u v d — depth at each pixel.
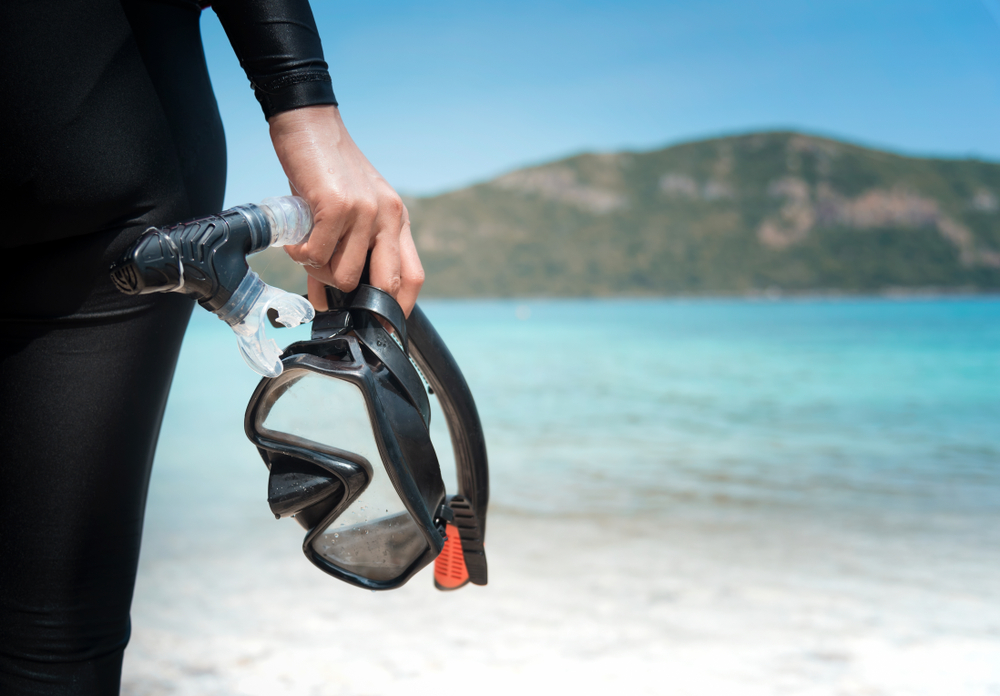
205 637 1.73
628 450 5.77
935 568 2.41
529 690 1.45
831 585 2.22
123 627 0.69
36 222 0.60
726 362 19.81
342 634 1.76
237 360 16.62
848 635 1.79
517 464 5.06
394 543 0.57
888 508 3.53
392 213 0.62
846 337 34.91
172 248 0.48
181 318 0.70
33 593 0.63
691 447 5.99
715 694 1.44
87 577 0.65
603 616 1.92
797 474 4.62
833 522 3.18
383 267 0.61
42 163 0.58
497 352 24.34
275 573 2.28
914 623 1.87
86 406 0.64
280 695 1.41
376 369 0.58
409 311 0.64
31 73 0.57
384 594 2.09
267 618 1.87
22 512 0.63
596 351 24.72
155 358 0.67
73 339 0.64
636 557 2.54
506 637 1.76
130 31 0.62
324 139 0.60
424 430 0.59
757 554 2.59
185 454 4.99
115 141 0.61
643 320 68.38
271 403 0.54
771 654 1.66
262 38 0.59
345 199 0.58
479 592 2.13
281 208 0.56
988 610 1.98
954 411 9.16
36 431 0.63
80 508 0.64
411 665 1.57
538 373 15.95
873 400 10.56
